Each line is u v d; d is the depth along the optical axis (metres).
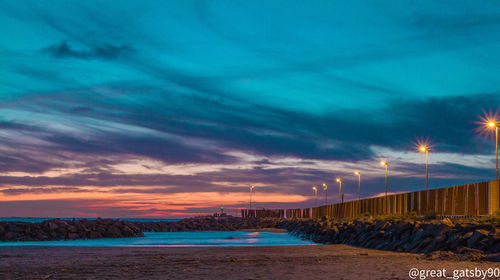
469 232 23.39
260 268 16.97
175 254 26.70
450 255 20.20
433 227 26.62
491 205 30.91
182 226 90.88
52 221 54.41
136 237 57.78
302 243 44.56
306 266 17.56
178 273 15.34
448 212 37.59
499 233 21.03
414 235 28.73
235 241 47.94
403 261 19.27
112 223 59.28
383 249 30.64
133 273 15.36
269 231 86.06
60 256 24.83
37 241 47.41
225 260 21.17
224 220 113.38
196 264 18.91
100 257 23.92
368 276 14.20
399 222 32.03
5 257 24.06
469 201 34.16
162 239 52.50
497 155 38.31
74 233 52.16
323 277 14.10
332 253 27.20
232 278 13.99
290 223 89.56
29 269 17.12
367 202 60.91
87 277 14.30
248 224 103.56
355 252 28.08
